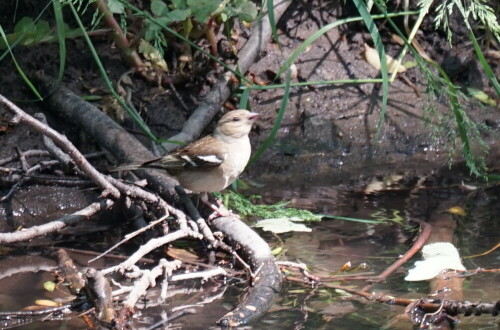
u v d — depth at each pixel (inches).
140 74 542.3
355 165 540.7
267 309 345.4
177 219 400.5
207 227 401.1
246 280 378.0
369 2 486.3
